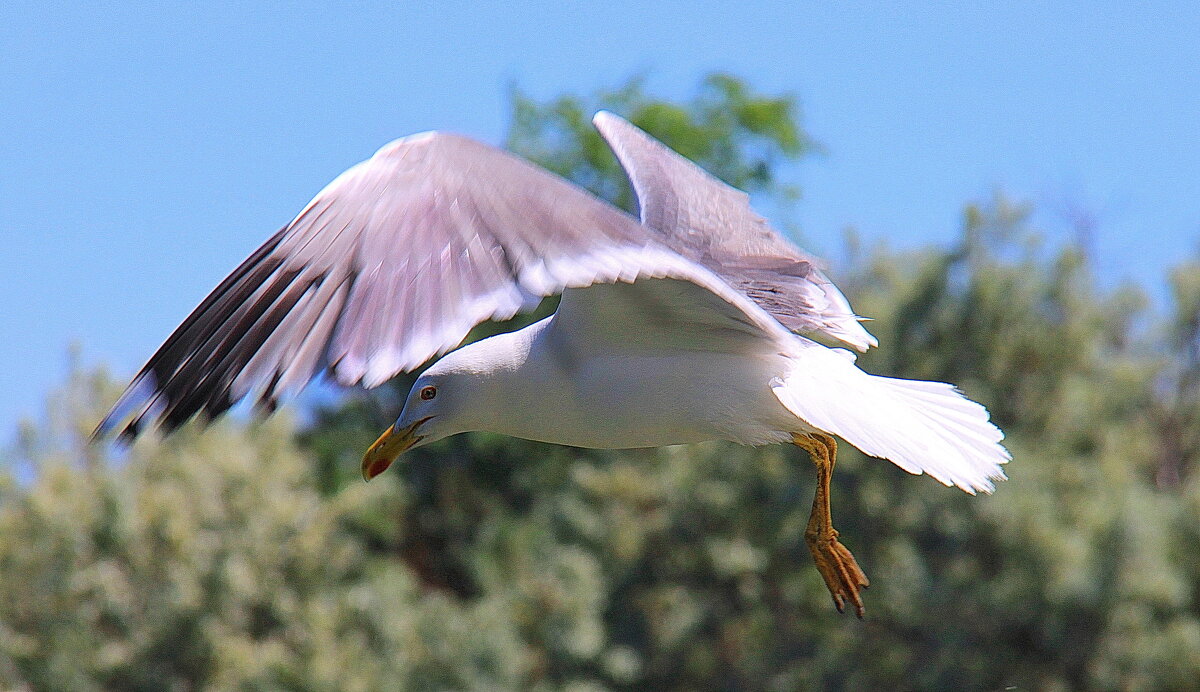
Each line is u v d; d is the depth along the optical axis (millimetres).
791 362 4910
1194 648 14984
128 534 13562
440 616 15328
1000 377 16828
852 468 16078
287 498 14523
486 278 2805
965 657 15602
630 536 16891
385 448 5004
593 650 16078
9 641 13078
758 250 6289
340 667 13844
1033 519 15352
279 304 2707
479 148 3014
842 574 5668
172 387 2662
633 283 4500
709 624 16922
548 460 20672
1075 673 15453
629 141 6891
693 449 17141
